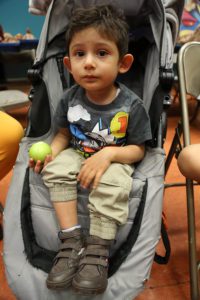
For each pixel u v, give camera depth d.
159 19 0.99
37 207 0.83
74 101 0.94
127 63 0.90
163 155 0.90
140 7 1.01
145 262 0.73
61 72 1.07
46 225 0.81
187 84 1.01
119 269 0.73
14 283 0.73
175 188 1.59
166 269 1.11
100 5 0.95
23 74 4.12
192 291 0.92
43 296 0.71
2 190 1.56
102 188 0.78
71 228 0.78
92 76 0.81
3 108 2.01
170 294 1.01
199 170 0.75
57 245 0.80
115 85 0.94
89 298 0.71
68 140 0.99
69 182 0.81
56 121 0.98
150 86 0.98
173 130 2.37
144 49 1.11
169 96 0.94
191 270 0.92
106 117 0.90
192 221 0.93
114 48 0.82
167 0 1.07
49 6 1.06
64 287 0.70
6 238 0.78
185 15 2.76
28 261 0.76
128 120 0.90
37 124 0.98
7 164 1.10
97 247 0.74
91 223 0.77
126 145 0.93
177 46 2.27
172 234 1.27
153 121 0.92
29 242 0.78
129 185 0.79
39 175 0.86
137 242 0.75
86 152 0.91
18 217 0.80
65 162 0.85
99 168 0.80
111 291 0.71
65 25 1.04
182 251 1.19
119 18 0.89
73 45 0.83
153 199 0.79
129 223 0.79
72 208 0.80
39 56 1.02
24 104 2.11
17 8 3.85
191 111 2.79
